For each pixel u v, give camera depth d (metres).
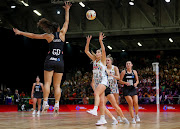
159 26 16.08
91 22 17.56
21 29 17.05
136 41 23.05
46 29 4.94
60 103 18.45
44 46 21.22
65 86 22.45
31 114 12.16
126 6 16.48
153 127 5.58
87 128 5.32
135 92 7.41
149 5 14.86
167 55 26.55
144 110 16.55
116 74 7.24
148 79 21.20
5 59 18.52
